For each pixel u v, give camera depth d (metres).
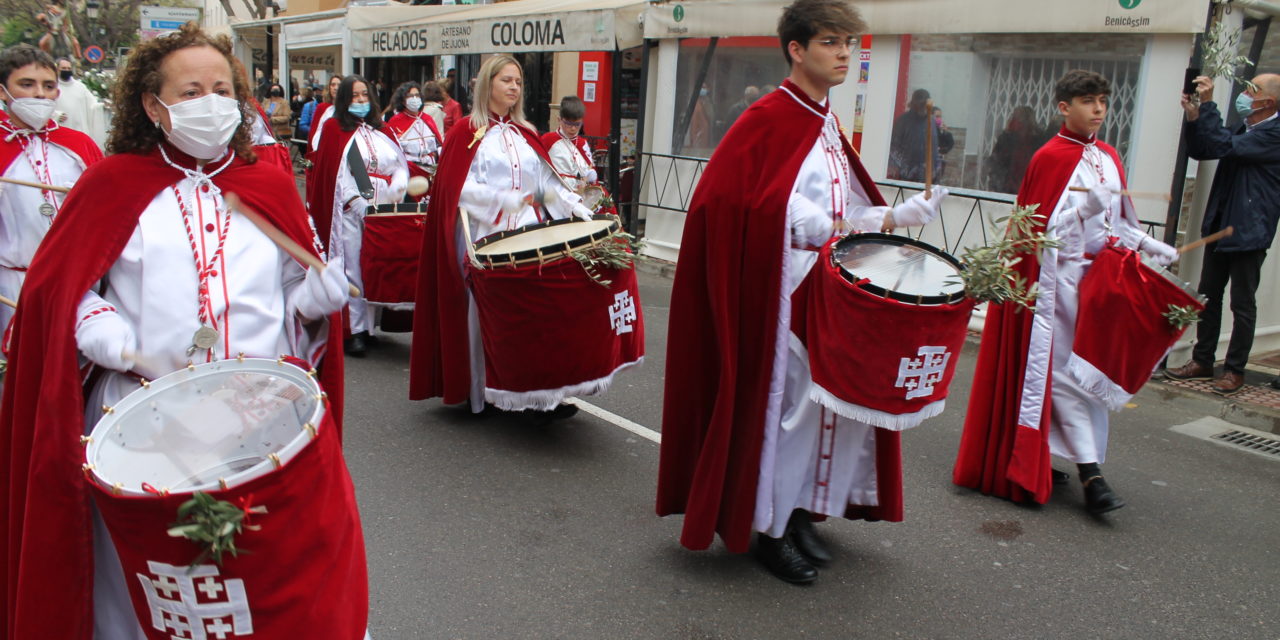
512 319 4.72
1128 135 7.08
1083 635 3.46
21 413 2.24
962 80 7.96
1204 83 5.93
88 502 2.16
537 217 5.35
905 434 5.52
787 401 3.53
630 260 4.81
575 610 3.47
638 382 6.34
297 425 2.09
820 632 3.39
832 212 3.47
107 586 2.27
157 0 31.02
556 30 11.16
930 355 3.20
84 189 2.22
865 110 8.64
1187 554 4.16
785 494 3.61
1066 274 4.37
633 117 13.08
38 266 2.21
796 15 3.32
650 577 3.72
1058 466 5.09
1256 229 6.16
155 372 2.20
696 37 9.71
